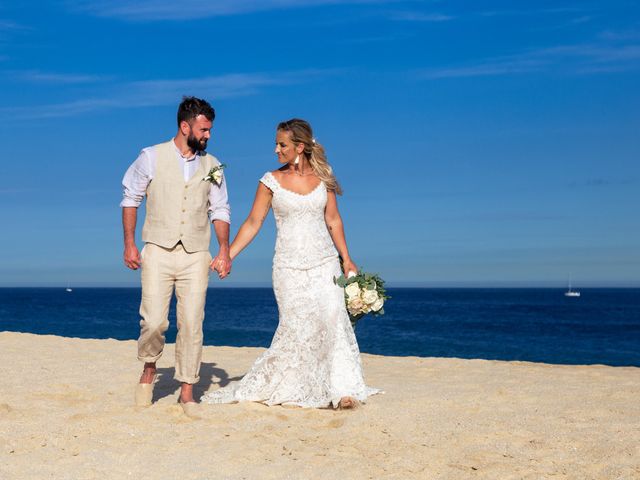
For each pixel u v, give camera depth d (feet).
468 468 13.88
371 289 20.43
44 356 30.71
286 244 20.36
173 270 18.81
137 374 26.07
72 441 15.10
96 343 36.99
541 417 18.67
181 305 19.06
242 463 13.98
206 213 19.24
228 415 17.90
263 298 578.25
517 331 162.30
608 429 17.26
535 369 29.71
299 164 20.35
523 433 16.74
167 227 18.63
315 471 13.52
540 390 23.30
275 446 15.21
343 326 20.30
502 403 20.84
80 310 281.54
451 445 15.62
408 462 14.14
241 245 20.57
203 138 18.83
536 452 15.15
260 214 20.57
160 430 16.26
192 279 18.90
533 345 122.62
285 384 20.06
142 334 18.93
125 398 21.30
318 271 20.26
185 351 19.19
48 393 21.91
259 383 20.12
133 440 15.35
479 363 31.78
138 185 18.76
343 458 14.42
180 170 18.79
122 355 31.81
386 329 167.32
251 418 17.84
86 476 12.94
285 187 20.20
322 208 20.48
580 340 135.23
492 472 13.61
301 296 20.21
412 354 103.55
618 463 14.32
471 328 172.24
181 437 15.74
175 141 19.01
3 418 17.20
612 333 157.07
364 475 13.35
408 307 353.31
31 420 16.89
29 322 187.42
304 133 20.08
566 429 17.21
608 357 105.81
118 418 17.12
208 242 19.29
